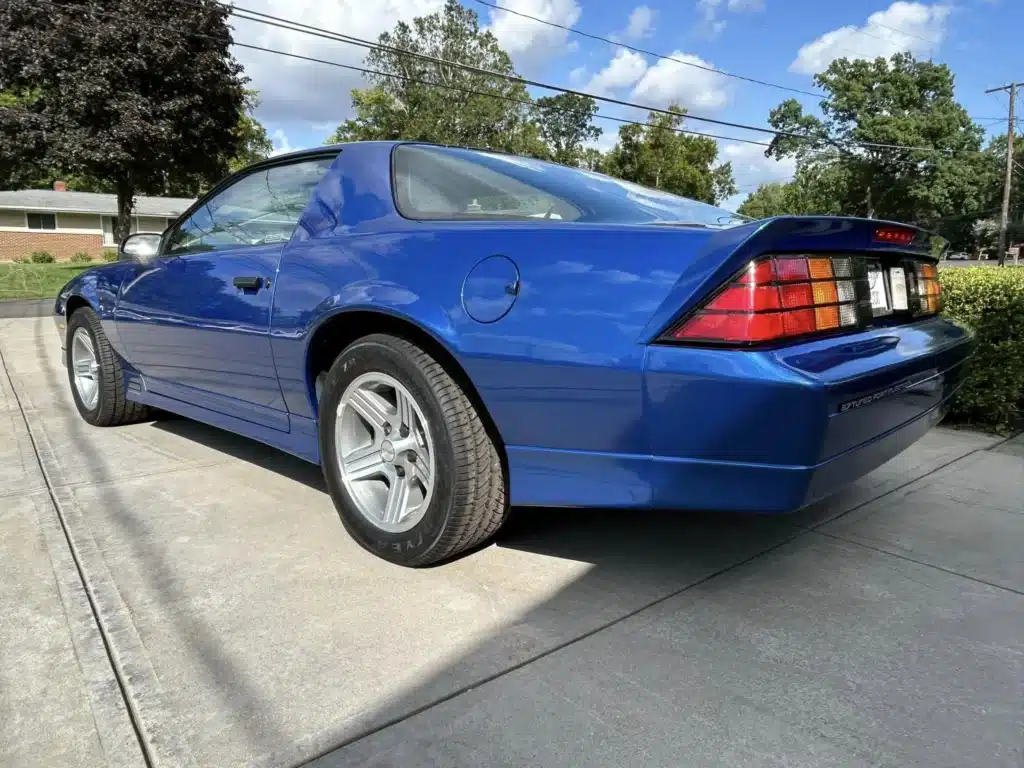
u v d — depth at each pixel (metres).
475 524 2.17
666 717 1.60
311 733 1.54
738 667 1.79
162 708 1.62
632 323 1.74
